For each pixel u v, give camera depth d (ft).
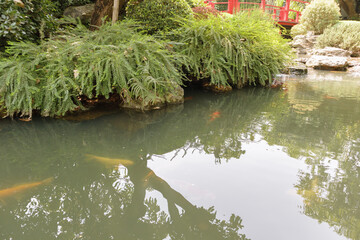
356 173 5.12
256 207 4.03
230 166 5.44
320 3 33.40
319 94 12.96
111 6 16.10
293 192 4.44
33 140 6.91
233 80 13.19
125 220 3.82
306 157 5.85
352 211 3.93
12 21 10.08
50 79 8.24
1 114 8.61
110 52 9.25
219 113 9.67
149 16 14.32
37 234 3.51
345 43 28.22
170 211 3.99
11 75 8.00
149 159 5.83
